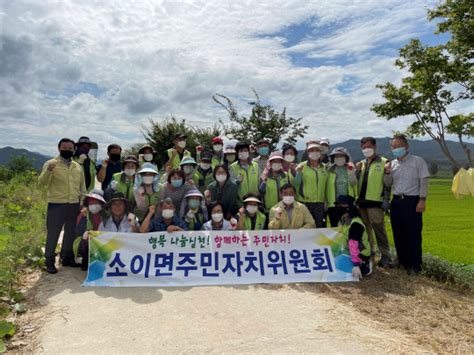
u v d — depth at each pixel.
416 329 4.38
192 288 5.56
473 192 5.61
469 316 4.76
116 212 6.23
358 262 6.09
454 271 6.23
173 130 21.42
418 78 9.68
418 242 6.53
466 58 9.16
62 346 3.84
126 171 6.72
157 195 6.73
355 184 7.02
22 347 3.83
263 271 5.99
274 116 15.86
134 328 4.23
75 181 6.38
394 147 6.61
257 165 7.40
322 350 3.80
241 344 3.90
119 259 5.88
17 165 22.28
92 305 4.87
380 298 5.31
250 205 6.45
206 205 6.81
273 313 4.69
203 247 6.11
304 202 6.94
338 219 6.86
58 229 6.16
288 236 6.32
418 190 6.50
